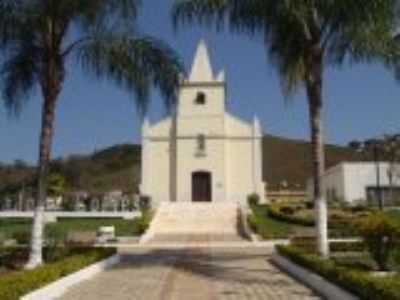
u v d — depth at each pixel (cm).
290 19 1673
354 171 5188
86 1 1641
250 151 5159
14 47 1706
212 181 5097
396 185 5138
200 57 5238
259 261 2109
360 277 1134
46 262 1714
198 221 4225
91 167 9738
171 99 1770
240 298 1268
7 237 2941
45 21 1661
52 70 1688
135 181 9119
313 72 1753
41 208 1659
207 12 1723
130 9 1703
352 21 1647
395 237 1566
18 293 1102
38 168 1667
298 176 9900
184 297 1288
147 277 1648
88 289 1421
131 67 1714
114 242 3173
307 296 1290
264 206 4866
